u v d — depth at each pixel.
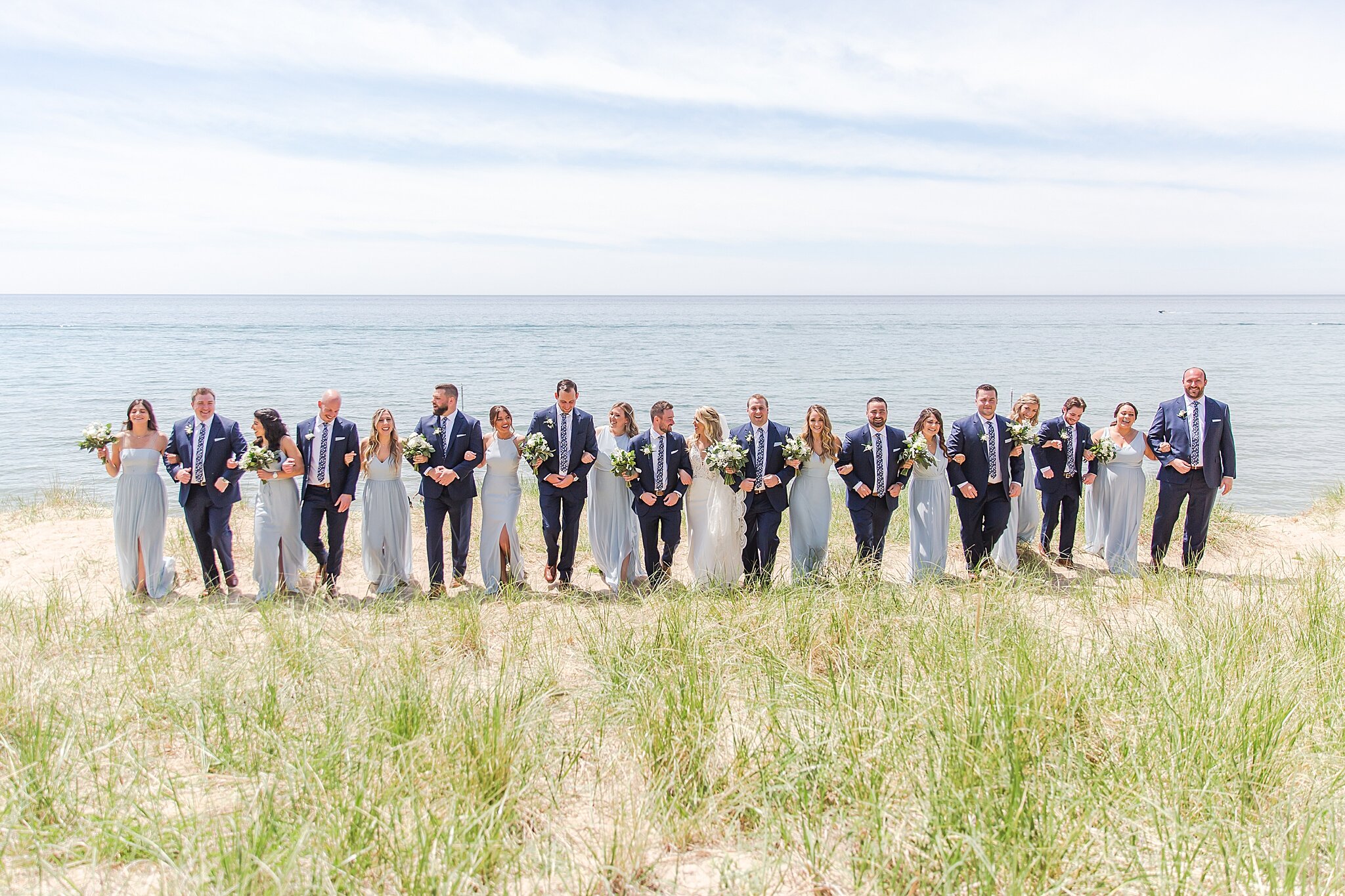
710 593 6.95
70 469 17.55
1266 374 38.97
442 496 7.67
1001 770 3.62
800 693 4.70
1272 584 7.28
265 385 32.56
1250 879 3.07
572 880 3.19
